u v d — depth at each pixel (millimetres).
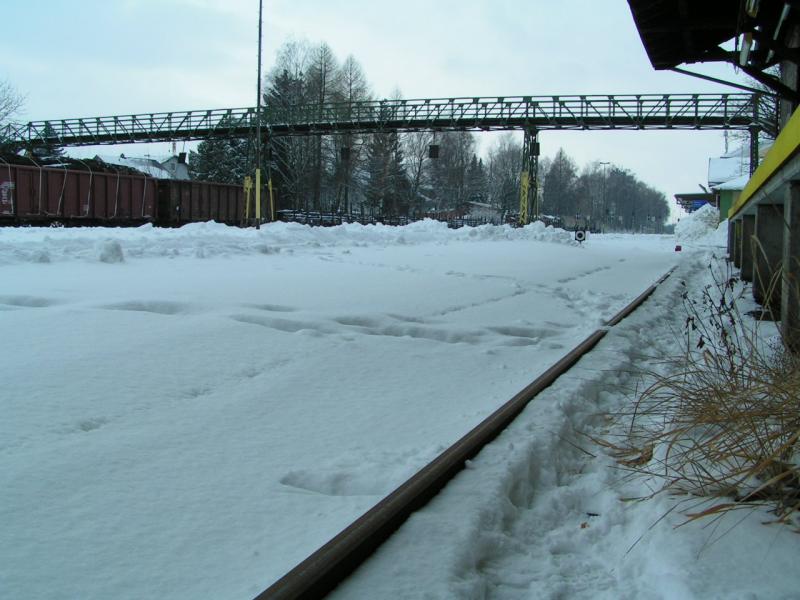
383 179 83000
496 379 5742
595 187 170750
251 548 2709
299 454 3783
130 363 5312
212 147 87062
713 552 2752
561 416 4590
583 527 3250
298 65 78312
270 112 44625
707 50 12602
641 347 7801
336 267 14000
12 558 2523
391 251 19891
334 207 77125
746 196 11773
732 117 39781
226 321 6996
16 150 50250
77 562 2527
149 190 36438
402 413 4645
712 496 3295
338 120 44750
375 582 2420
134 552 2627
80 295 8375
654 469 3777
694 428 4129
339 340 6680
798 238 6414
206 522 2908
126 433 3904
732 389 4254
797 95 12148
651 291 13344
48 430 3844
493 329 8109
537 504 3463
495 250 23125
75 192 31875
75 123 50000
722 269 21203
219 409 4457
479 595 2475
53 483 3176
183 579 2455
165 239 18047
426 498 3100
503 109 42219
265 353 5945
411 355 6359
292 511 3064
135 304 7691
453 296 10641
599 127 41656
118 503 3031
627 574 2760
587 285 14570
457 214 102562
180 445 3779
